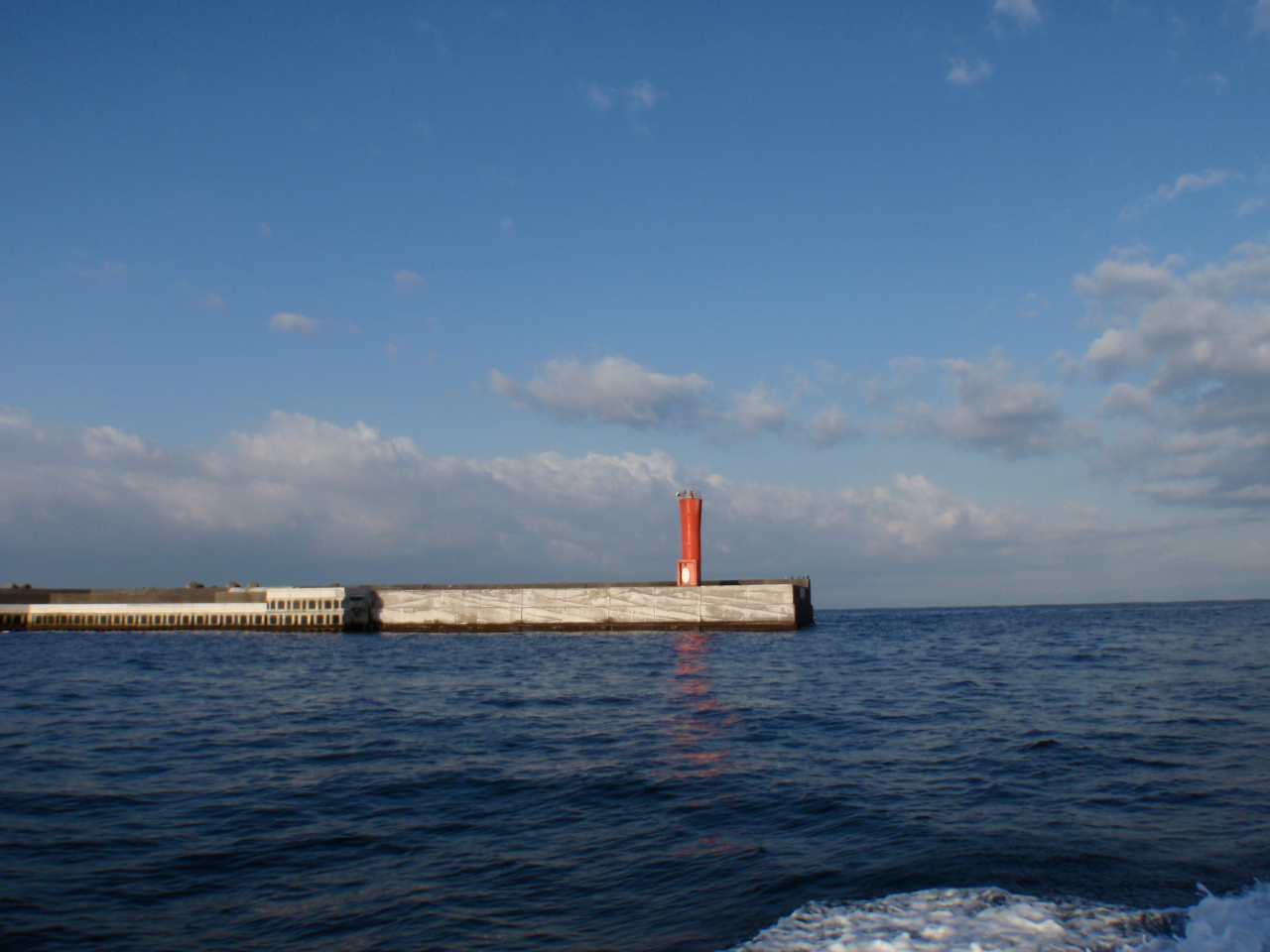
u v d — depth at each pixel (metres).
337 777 19.44
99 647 71.25
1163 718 27.02
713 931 10.27
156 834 15.07
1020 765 20.03
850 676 42.69
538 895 11.91
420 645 71.81
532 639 79.44
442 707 31.72
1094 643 72.50
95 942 10.46
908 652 61.50
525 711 30.45
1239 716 27.19
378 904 11.67
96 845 14.44
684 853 13.61
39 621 99.25
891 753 21.86
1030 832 14.08
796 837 14.28
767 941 9.81
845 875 12.09
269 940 10.52
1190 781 17.92
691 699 33.47
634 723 27.33
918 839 13.78
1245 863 12.17
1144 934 9.62
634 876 12.60
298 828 15.42
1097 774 18.92
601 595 87.31
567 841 14.48
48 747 23.62
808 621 103.38
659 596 86.25
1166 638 79.56
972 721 27.09
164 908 11.62
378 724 27.55
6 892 12.13
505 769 20.25
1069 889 11.17
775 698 33.59
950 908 10.52
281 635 88.81
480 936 10.49
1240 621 127.88
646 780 18.72
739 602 84.88
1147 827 14.36
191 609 95.56
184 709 31.55
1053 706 30.41
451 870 13.11
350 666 50.38
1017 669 45.94
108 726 27.38
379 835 14.96
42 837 14.89
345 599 91.25
